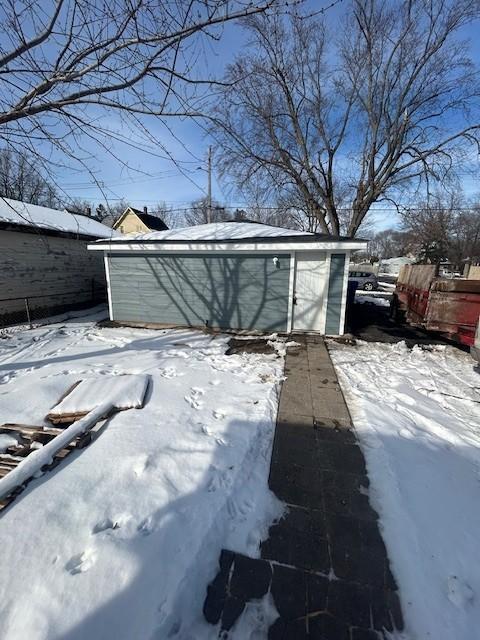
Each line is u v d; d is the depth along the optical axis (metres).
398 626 1.64
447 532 2.17
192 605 1.71
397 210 15.92
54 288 10.48
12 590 1.71
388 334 8.19
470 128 12.52
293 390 4.52
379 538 2.15
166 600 1.68
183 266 8.40
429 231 28.53
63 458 2.84
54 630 1.53
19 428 3.39
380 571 1.93
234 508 2.35
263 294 8.04
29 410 3.79
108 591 1.71
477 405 4.13
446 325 6.14
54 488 2.45
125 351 6.39
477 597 1.77
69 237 10.73
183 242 7.95
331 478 2.73
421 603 1.74
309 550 2.05
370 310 12.48
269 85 13.59
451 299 6.05
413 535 2.13
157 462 2.77
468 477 2.74
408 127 13.56
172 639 1.54
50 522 2.13
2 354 6.17
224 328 8.46
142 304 8.98
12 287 9.03
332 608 1.72
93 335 7.79
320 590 1.82
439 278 6.75
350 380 4.91
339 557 2.01
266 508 2.38
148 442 3.07
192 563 1.89
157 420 3.52
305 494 2.54
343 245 7.07
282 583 1.85
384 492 2.54
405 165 14.15
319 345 6.94
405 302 8.98
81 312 11.04
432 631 1.61
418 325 7.40
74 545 1.98
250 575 1.89
